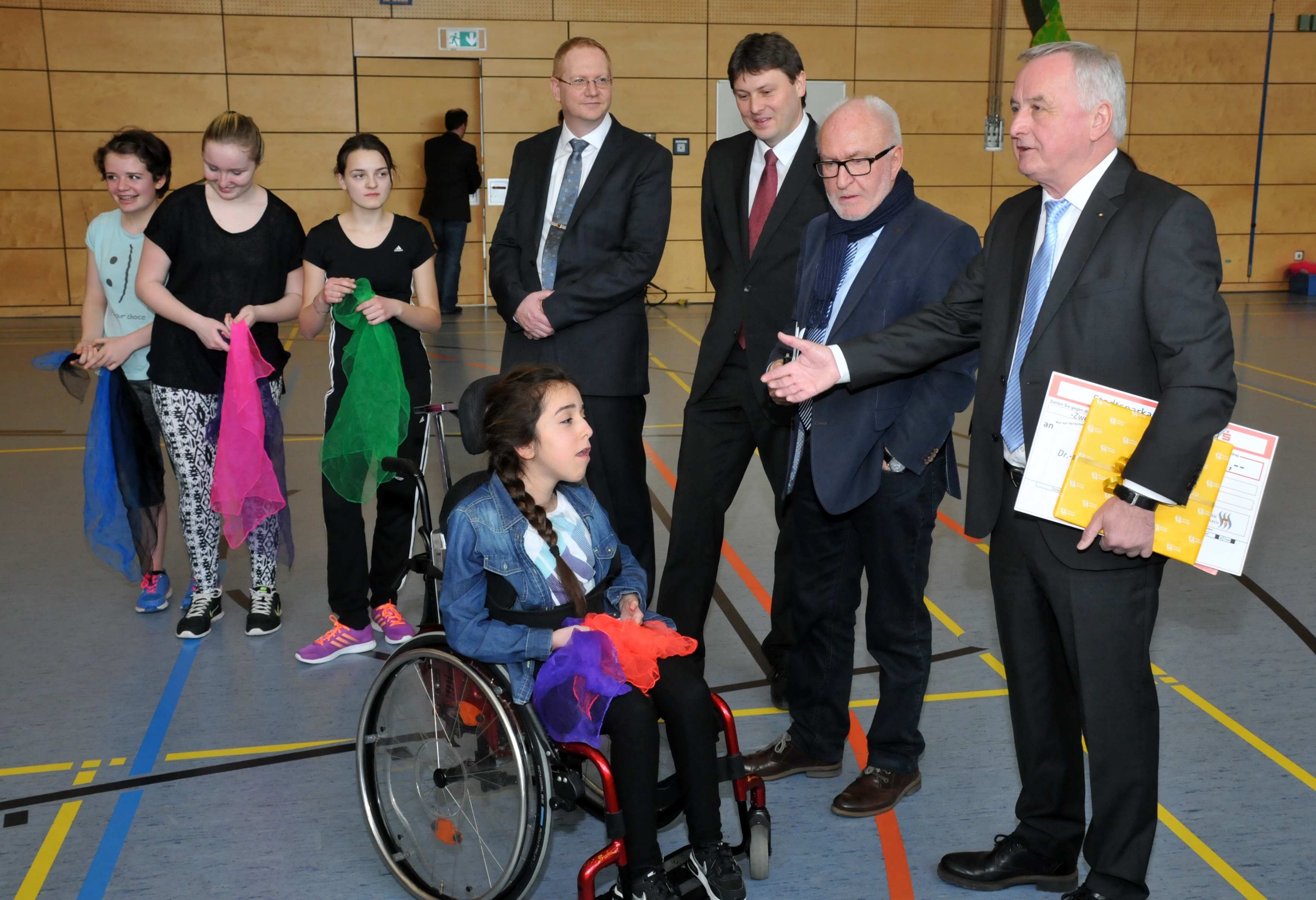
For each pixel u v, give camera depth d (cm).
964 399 245
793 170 287
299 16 1096
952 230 244
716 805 202
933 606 389
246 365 329
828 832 252
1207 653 344
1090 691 202
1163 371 183
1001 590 216
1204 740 288
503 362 340
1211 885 227
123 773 276
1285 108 1252
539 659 204
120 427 359
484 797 229
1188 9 1212
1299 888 226
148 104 1085
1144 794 204
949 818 257
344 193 1141
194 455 352
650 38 1155
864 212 243
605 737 274
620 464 333
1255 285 1302
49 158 1078
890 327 231
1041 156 189
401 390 329
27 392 748
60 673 333
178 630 360
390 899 227
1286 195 1277
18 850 242
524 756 199
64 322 1085
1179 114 1240
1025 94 188
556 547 217
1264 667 334
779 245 287
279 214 347
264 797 266
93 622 373
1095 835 209
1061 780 224
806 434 259
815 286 255
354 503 339
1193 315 179
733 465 309
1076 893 211
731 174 304
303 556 443
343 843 248
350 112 1123
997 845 232
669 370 848
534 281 329
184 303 341
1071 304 192
